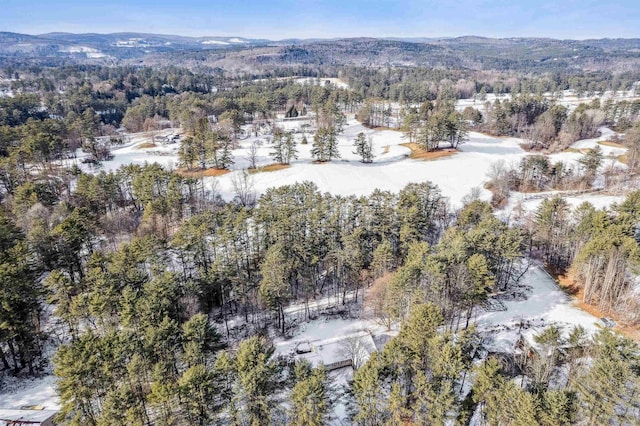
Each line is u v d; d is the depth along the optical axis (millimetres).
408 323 36469
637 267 44531
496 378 29812
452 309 44969
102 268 45500
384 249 50250
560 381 34625
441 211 71062
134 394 29719
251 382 28516
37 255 48312
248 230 59281
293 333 47562
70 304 40312
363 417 29172
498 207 76938
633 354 29156
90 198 65625
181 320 41844
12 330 36812
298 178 92562
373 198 62469
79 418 29766
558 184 85875
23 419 34250
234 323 49094
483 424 31578
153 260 45875
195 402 28672
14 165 75875
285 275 48219
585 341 36781
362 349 42875
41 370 40094
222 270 47562
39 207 56531
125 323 37062
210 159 98438
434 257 43688
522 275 56969
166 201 64125
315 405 28156
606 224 51031
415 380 30734
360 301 53750
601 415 27938
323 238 55219
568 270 56812
